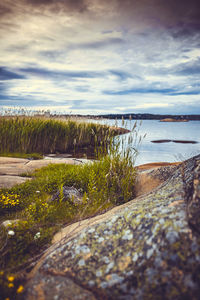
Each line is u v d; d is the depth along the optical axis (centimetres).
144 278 125
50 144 1238
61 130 1296
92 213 311
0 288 155
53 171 596
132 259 140
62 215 303
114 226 178
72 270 153
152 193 245
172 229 139
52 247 208
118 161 434
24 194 402
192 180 189
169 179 268
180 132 2933
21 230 241
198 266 114
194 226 134
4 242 223
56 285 145
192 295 107
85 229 193
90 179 410
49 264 165
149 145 1584
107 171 443
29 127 1162
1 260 196
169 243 132
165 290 115
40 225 265
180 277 115
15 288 159
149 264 129
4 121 1196
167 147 1487
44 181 474
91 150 1317
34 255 209
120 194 386
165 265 123
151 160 1029
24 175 583
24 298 141
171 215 154
